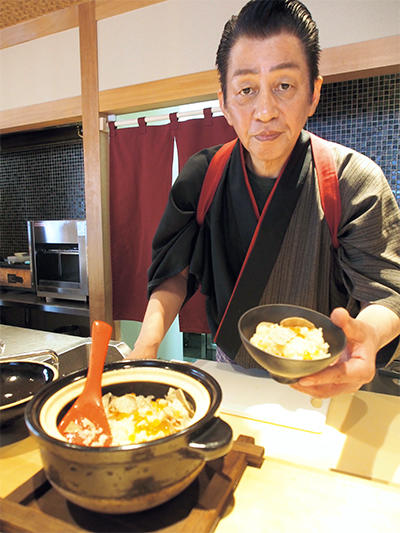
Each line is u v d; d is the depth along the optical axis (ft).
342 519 1.41
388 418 2.28
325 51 5.21
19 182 11.46
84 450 1.16
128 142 6.99
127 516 1.37
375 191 2.87
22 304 9.34
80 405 1.56
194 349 9.47
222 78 2.63
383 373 6.06
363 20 4.99
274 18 2.26
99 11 6.63
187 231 3.53
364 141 6.31
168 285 3.61
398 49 4.83
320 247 3.09
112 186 7.25
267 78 2.34
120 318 7.63
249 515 1.43
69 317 10.14
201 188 3.45
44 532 1.30
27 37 7.51
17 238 11.83
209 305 3.81
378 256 2.76
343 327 1.90
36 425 1.31
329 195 2.97
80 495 1.24
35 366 2.35
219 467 1.61
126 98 6.63
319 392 1.96
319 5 5.19
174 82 6.20
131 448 1.16
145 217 7.08
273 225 3.04
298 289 3.14
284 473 1.65
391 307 2.51
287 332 1.92
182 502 1.43
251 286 3.16
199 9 5.89
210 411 1.35
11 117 8.03
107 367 1.76
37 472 1.63
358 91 6.24
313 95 2.64
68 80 7.28
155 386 1.75
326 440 2.06
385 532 1.35
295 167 2.99
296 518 1.42
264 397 2.58
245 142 2.67
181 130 6.49
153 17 6.24
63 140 9.21
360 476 1.77
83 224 8.39
